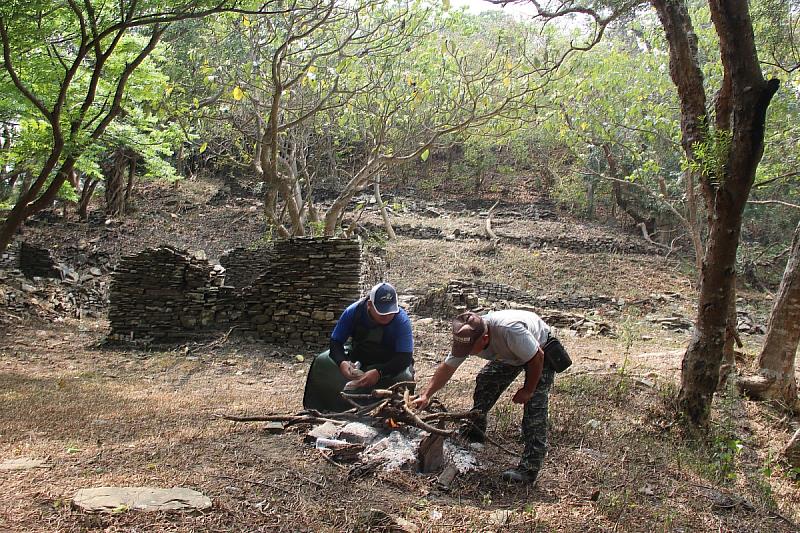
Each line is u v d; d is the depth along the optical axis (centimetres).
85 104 1231
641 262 2684
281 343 1262
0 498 400
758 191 2362
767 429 784
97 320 1702
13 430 582
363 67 1647
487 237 2873
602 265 2592
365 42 1453
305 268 1264
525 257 2602
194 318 1296
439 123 1684
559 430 647
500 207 3494
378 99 1689
